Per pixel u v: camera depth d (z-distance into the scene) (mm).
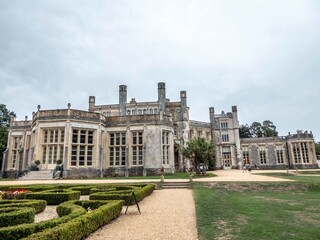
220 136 60250
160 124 33781
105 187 17781
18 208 9102
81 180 24812
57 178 26906
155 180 22500
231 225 8469
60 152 29484
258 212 10594
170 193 17203
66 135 29406
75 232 6531
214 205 12258
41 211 11508
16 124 39750
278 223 8664
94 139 32062
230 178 25109
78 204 10547
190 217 9914
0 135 44406
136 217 10086
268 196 15562
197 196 15133
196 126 58438
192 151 30781
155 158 32812
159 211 11211
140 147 33969
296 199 14297
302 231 7660
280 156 56156
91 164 31391
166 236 7473
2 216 7805
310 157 52469
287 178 25156
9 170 37906
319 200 13922
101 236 7527
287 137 56312
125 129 34500
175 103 51875
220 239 7035
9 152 38719
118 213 10172
